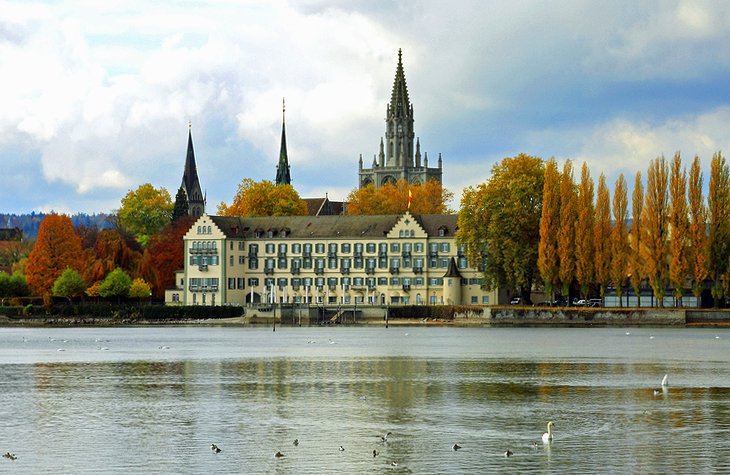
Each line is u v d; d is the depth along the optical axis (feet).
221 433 300.40
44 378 437.99
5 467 261.24
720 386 398.01
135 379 431.84
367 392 383.65
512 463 262.67
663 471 255.29
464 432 301.02
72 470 258.37
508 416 327.06
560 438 290.97
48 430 306.55
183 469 258.57
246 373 452.76
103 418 326.44
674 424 311.68
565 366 476.95
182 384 412.36
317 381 419.13
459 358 523.29
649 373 444.14
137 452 276.00
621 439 289.53
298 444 285.02
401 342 655.35
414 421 318.86
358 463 263.70
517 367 474.08
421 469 257.75
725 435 294.66
